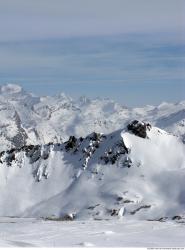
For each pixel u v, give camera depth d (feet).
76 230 445.78
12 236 393.29
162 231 440.86
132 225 505.25
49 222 585.63
